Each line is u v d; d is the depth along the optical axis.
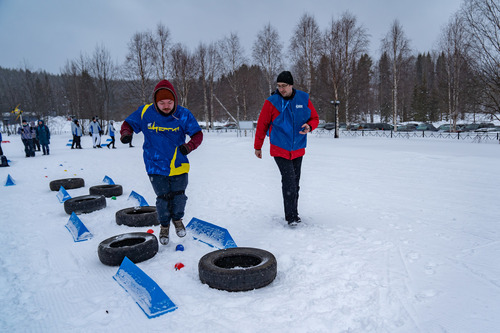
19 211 5.46
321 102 35.16
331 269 2.80
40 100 49.22
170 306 2.23
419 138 25.92
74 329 2.04
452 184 6.71
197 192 6.54
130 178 8.63
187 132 3.47
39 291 2.60
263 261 2.74
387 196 5.72
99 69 42.44
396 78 34.78
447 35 34.41
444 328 1.92
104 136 37.66
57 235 4.13
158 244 3.45
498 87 20.52
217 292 2.49
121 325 2.07
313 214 4.68
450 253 3.06
